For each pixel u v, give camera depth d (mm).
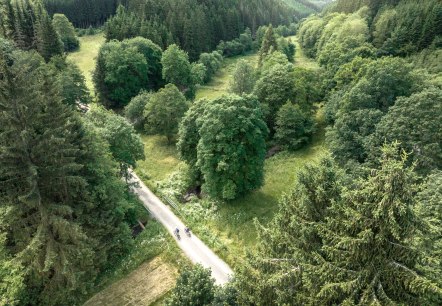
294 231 19594
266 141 55031
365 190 13914
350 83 48625
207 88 88562
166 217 40531
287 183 43844
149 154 56781
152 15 99938
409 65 42969
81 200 30109
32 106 25531
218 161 38625
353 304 14000
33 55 50312
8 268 24984
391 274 14453
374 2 97625
